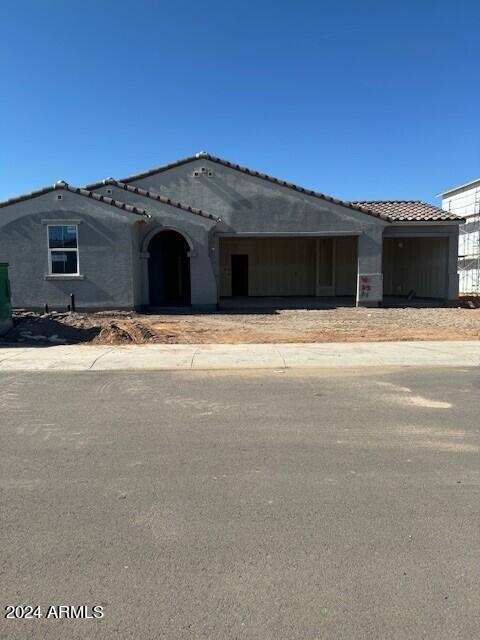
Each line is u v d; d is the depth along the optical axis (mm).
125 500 4320
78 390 8242
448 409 7031
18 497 4391
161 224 21203
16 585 3184
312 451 5445
